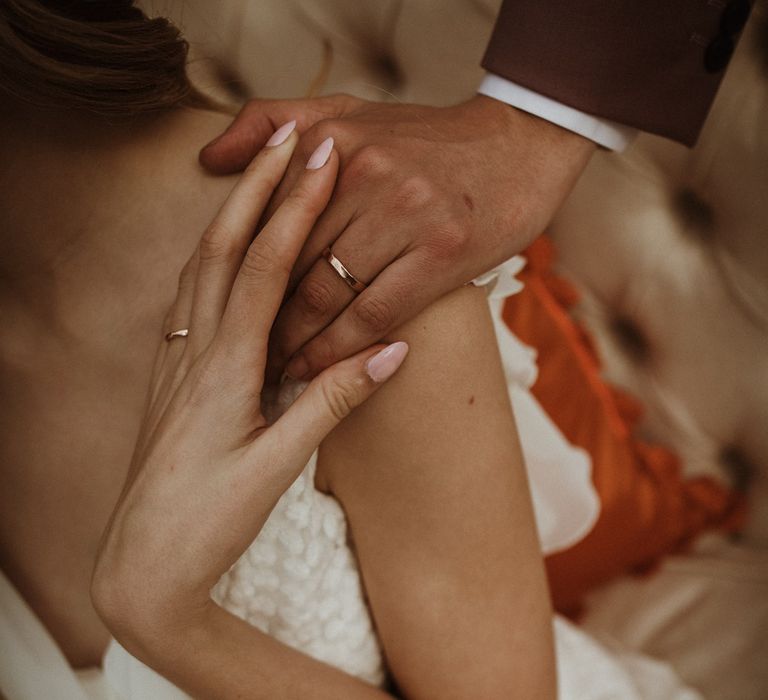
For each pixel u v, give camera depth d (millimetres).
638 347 1058
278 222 500
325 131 541
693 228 975
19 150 537
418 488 557
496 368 568
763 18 861
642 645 967
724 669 943
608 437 970
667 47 651
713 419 1035
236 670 545
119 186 544
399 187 532
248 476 500
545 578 611
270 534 562
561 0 631
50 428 582
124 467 584
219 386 504
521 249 604
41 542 610
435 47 960
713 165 927
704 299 986
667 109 671
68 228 544
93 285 554
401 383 539
